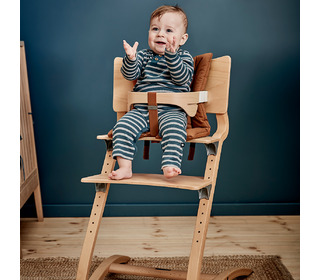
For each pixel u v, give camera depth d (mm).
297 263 1461
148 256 1521
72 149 2004
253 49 1987
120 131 1202
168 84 1327
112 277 1368
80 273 1181
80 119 1991
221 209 2051
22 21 1917
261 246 1627
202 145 2010
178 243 1664
